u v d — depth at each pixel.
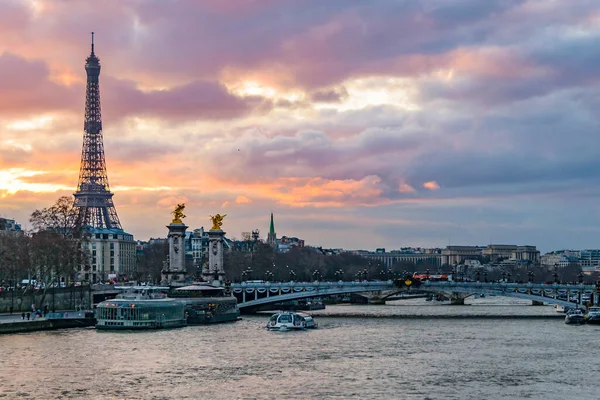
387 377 191.38
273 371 198.75
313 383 183.88
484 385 182.62
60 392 174.25
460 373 197.00
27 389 177.00
